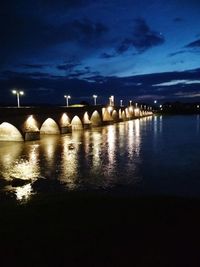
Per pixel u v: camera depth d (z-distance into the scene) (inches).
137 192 932.6
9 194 927.0
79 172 1205.7
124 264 471.5
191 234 570.3
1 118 1811.0
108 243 538.9
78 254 504.4
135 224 620.7
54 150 1739.7
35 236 577.0
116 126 3715.6
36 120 2192.4
